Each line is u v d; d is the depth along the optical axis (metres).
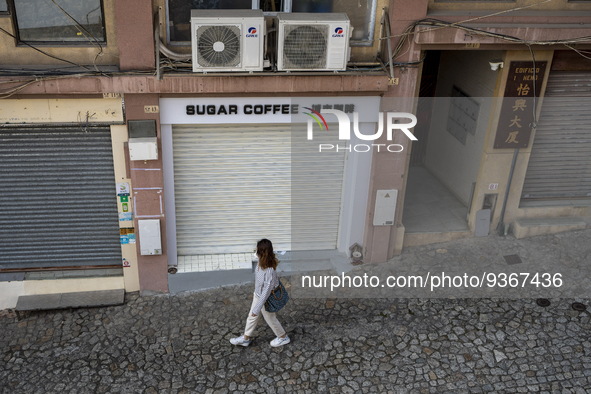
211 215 9.94
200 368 8.46
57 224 9.27
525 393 8.09
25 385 8.18
